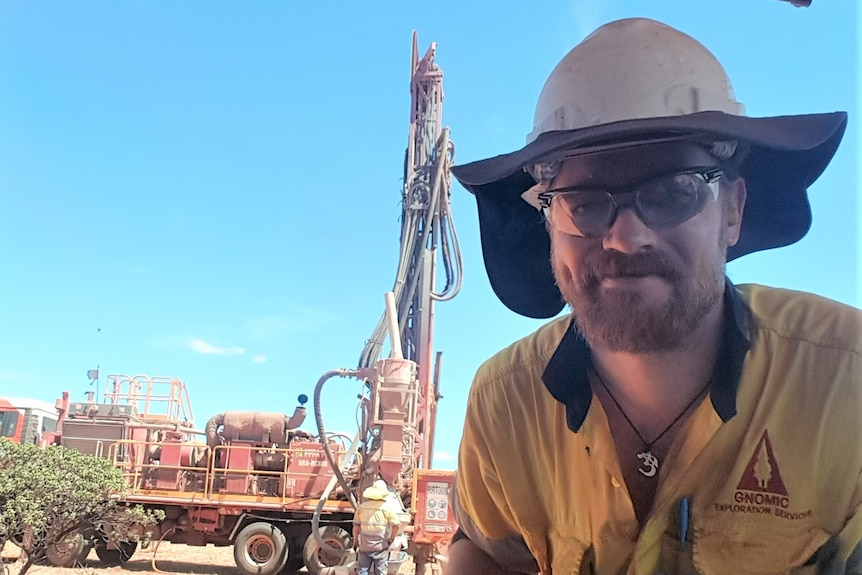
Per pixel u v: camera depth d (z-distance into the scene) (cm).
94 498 941
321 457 1216
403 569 1150
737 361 150
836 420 149
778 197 173
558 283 158
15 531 874
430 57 1496
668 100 147
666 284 142
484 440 190
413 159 1464
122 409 1291
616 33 154
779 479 152
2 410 1391
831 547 152
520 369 187
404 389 1041
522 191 187
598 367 165
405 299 1300
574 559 176
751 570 154
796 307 161
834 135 155
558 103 158
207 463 1228
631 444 165
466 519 209
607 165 143
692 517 157
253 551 1193
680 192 142
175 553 1520
